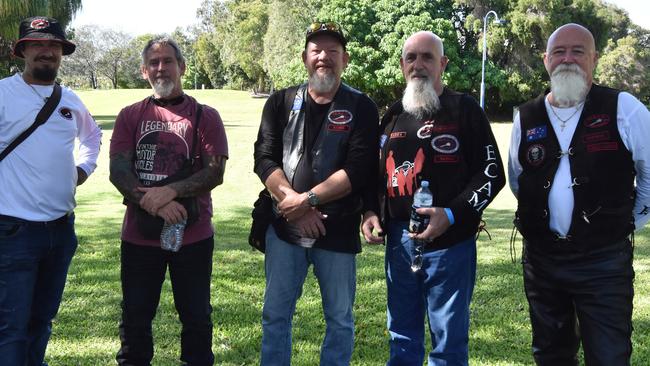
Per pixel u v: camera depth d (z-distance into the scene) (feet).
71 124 12.11
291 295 11.78
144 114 12.06
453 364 11.21
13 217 11.32
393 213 11.50
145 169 11.82
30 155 11.53
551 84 10.68
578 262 10.39
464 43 139.74
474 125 11.04
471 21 132.36
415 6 129.49
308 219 11.22
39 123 11.64
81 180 12.71
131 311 11.84
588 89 10.57
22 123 11.54
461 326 11.21
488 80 129.90
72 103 12.32
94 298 17.46
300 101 11.71
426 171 11.14
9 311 11.26
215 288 18.66
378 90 135.44
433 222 10.73
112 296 17.65
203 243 12.06
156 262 11.90
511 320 15.99
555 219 10.55
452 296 11.14
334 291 11.59
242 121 114.73
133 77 300.81
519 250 23.97
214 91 228.22
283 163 11.64
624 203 10.31
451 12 137.18
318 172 11.28
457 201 10.84
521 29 127.44
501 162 11.16
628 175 10.31
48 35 11.56
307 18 150.82
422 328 11.85
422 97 11.12
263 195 12.11
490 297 17.92
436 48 11.27
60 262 12.30
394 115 11.72
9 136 11.50
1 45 88.84
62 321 15.64
